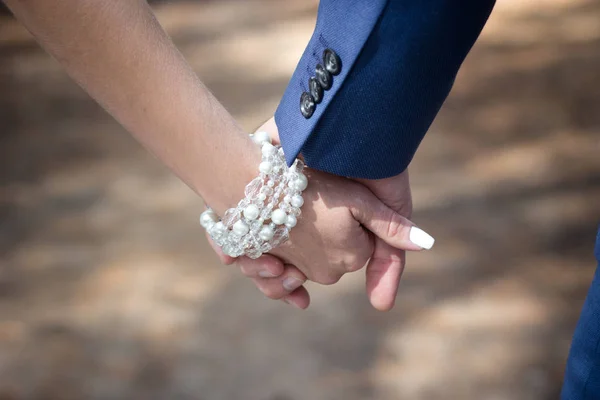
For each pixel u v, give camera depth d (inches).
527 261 66.2
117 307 64.1
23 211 78.5
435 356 57.9
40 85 106.5
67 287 66.9
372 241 43.1
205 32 120.7
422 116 40.0
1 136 94.3
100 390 57.4
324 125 39.8
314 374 57.3
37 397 57.4
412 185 77.5
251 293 64.5
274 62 108.7
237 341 59.7
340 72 38.9
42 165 87.0
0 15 128.5
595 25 111.7
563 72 99.2
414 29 38.4
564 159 80.5
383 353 58.2
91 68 38.7
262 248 41.4
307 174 41.1
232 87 102.5
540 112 90.5
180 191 79.4
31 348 60.7
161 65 39.0
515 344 58.3
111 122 95.6
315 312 62.0
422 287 63.9
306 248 41.9
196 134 39.8
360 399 55.9
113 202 78.7
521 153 82.3
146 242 71.8
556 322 59.9
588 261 65.8
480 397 55.7
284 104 40.6
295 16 124.0
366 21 38.4
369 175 40.7
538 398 55.5
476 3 38.5
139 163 85.4
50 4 37.5
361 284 64.4
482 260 66.5
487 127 87.8
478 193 75.5
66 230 74.7
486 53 106.3
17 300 65.9
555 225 70.2
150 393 57.0
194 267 67.9
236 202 40.8
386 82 39.0
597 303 39.3
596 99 92.3
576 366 40.3
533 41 108.8
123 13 38.3
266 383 57.0
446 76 39.5
